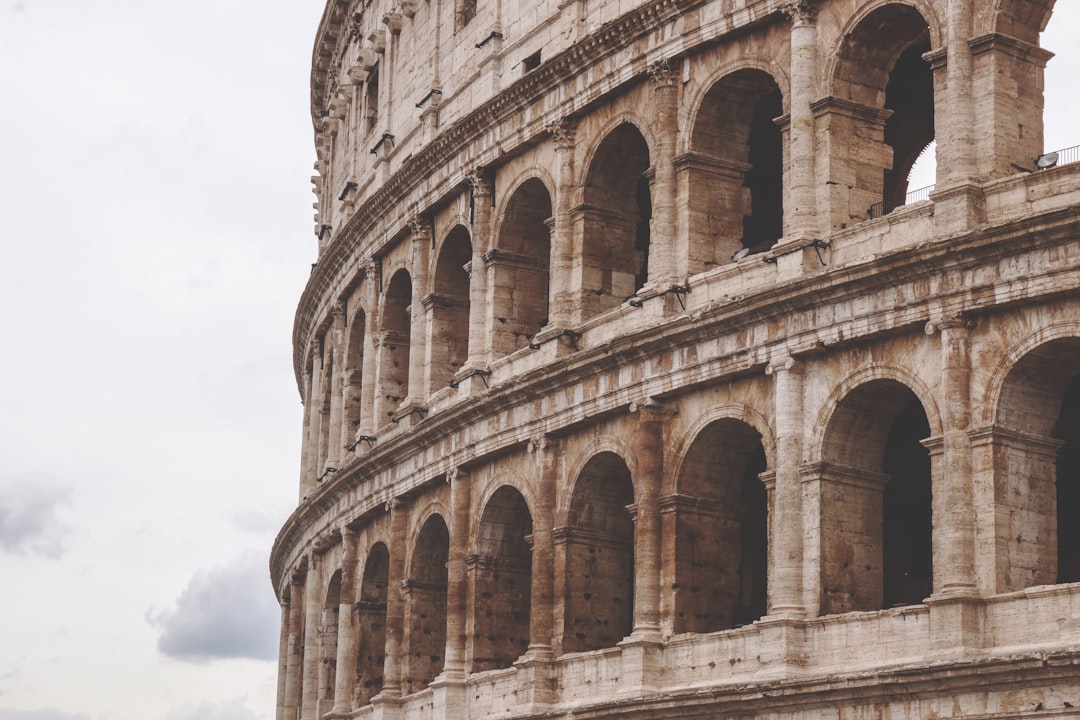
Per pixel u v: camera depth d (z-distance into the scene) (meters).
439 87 95.19
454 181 89.75
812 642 65.50
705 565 72.12
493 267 86.25
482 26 91.06
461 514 84.94
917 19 68.38
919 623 62.00
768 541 68.06
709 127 75.19
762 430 68.81
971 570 61.00
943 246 62.22
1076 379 68.12
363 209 99.31
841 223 68.56
